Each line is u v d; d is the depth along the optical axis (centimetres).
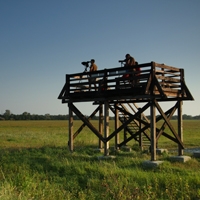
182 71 1656
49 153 1859
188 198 904
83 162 1480
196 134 4441
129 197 886
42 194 934
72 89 1897
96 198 955
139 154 1803
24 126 8512
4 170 1372
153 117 1467
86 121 1844
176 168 1316
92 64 1905
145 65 1485
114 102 1988
